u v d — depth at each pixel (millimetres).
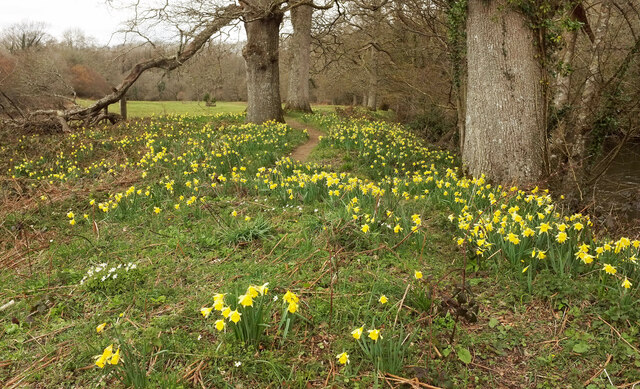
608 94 9523
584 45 12812
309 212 6191
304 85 25344
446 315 3535
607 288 3688
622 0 9992
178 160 9625
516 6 7930
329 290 3926
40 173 10359
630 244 3969
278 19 18312
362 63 27875
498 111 8141
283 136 13609
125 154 11773
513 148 8109
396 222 5242
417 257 4637
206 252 4992
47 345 3400
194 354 3102
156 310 3789
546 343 3270
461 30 11742
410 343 3109
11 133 16688
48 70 21328
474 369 3047
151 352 3131
